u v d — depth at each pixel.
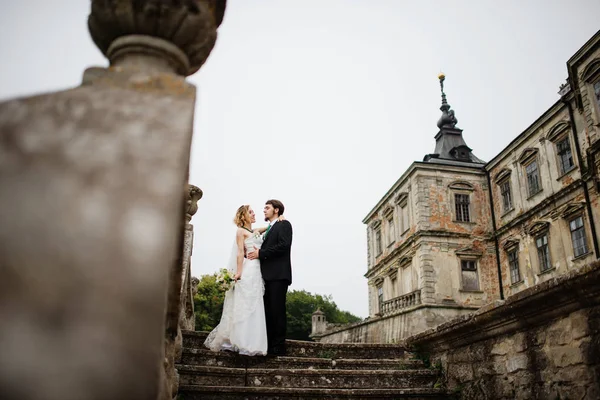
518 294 3.14
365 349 5.14
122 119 1.01
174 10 1.33
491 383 3.61
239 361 4.41
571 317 2.80
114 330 0.65
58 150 0.87
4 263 0.67
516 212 23.03
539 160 21.59
